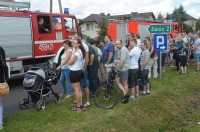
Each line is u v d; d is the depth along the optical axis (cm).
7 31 591
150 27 646
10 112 432
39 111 425
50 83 444
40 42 661
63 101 477
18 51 615
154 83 632
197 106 550
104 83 460
